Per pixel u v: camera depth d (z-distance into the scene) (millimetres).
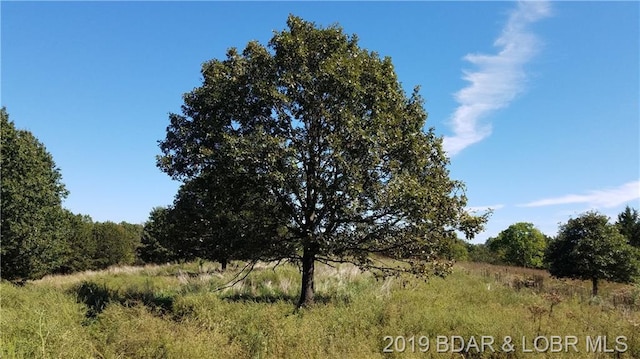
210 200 11422
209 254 11672
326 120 10555
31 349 6898
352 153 10555
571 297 14422
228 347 7484
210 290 14672
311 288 11695
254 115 11188
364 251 11508
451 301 12008
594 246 18156
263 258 11844
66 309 10133
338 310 9906
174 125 12148
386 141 10578
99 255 56781
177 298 11500
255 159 9836
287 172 10086
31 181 22016
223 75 11633
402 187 10078
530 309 9852
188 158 11359
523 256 42938
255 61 11195
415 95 12219
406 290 13750
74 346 7148
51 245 23062
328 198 10398
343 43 11602
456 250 37156
